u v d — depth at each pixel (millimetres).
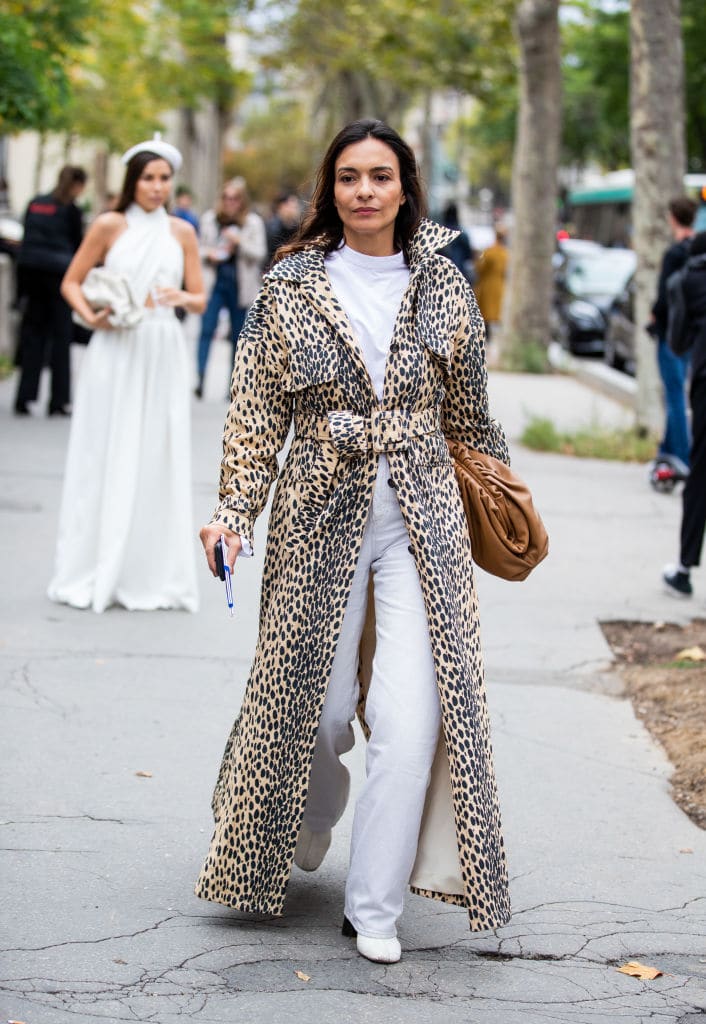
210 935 5633
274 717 5395
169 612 10516
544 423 19672
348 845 6605
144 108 46750
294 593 5387
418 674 5293
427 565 5297
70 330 19406
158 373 10320
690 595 11797
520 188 30953
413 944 5688
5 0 21344
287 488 5445
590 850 6785
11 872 6121
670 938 5875
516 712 8859
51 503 14016
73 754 7598
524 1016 5129
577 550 13398
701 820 7281
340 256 5461
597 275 37781
